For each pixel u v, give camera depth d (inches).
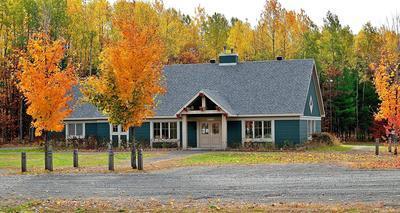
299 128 1818.4
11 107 2544.3
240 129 1871.3
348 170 1034.1
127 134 1964.8
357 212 566.3
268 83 1968.5
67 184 890.1
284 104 1857.8
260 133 1856.5
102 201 692.7
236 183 860.6
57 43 1154.7
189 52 3248.0
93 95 1179.9
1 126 2479.1
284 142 1815.9
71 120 2023.9
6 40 2642.7
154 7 3405.5
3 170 1163.3
